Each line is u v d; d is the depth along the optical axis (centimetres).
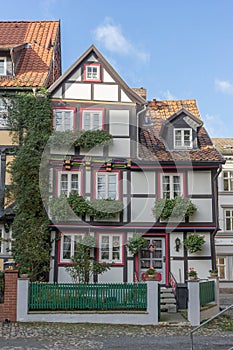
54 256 1619
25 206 1623
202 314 1302
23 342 997
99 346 970
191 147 1770
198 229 1683
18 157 1648
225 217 2648
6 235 1658
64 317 1247
